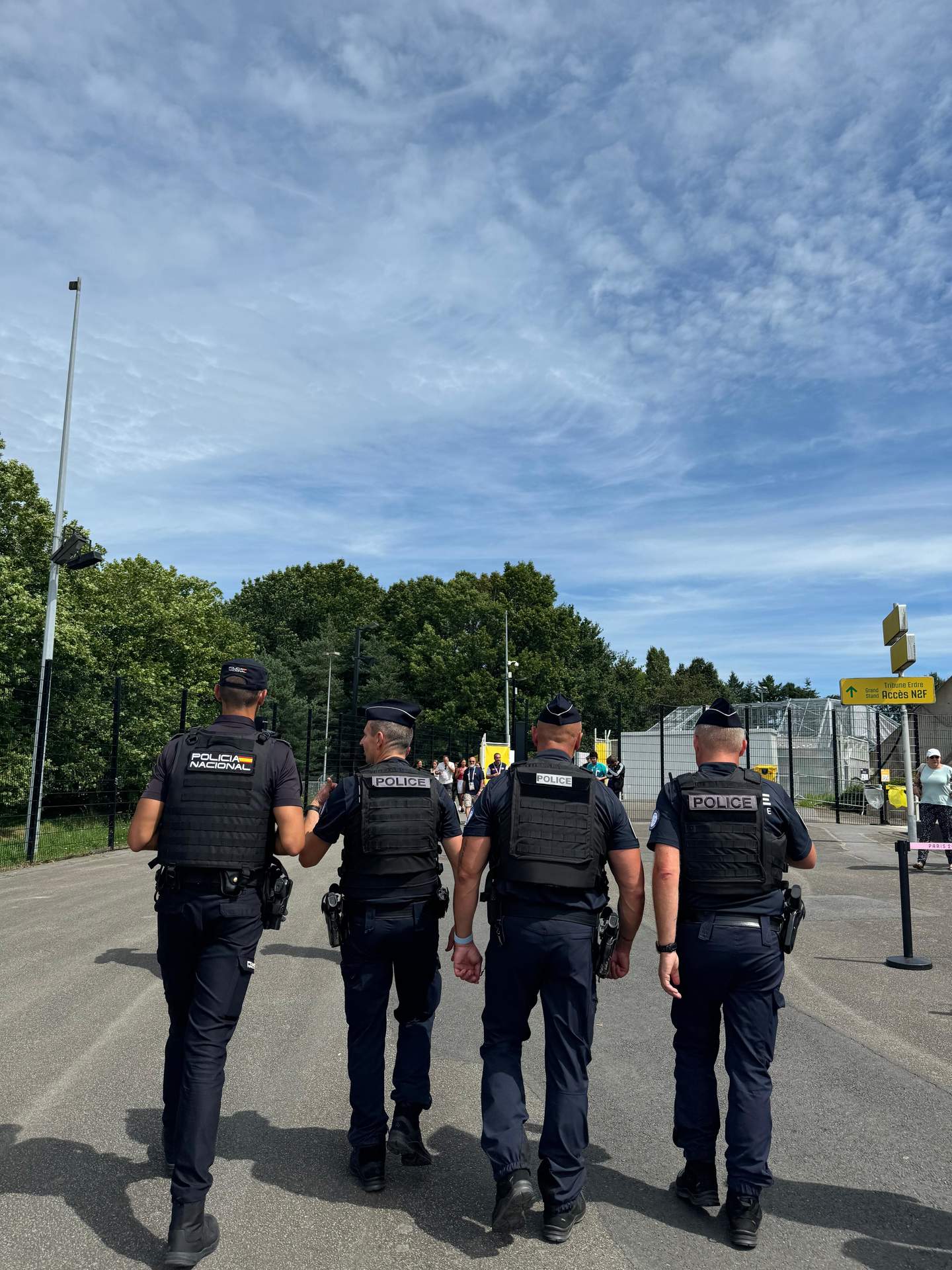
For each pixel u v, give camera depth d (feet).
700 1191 10.57
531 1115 13.34
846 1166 11.60
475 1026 18.03
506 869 10.52
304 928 27.86
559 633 214.07
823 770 90.94
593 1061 15.69
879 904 32.07
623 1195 10.87
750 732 91.97
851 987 20.59
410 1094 11.60
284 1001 19.30
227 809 10.57
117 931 26.94
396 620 240.12
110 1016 17.98
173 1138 11.16
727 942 10.36
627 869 10.86
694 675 353.10
